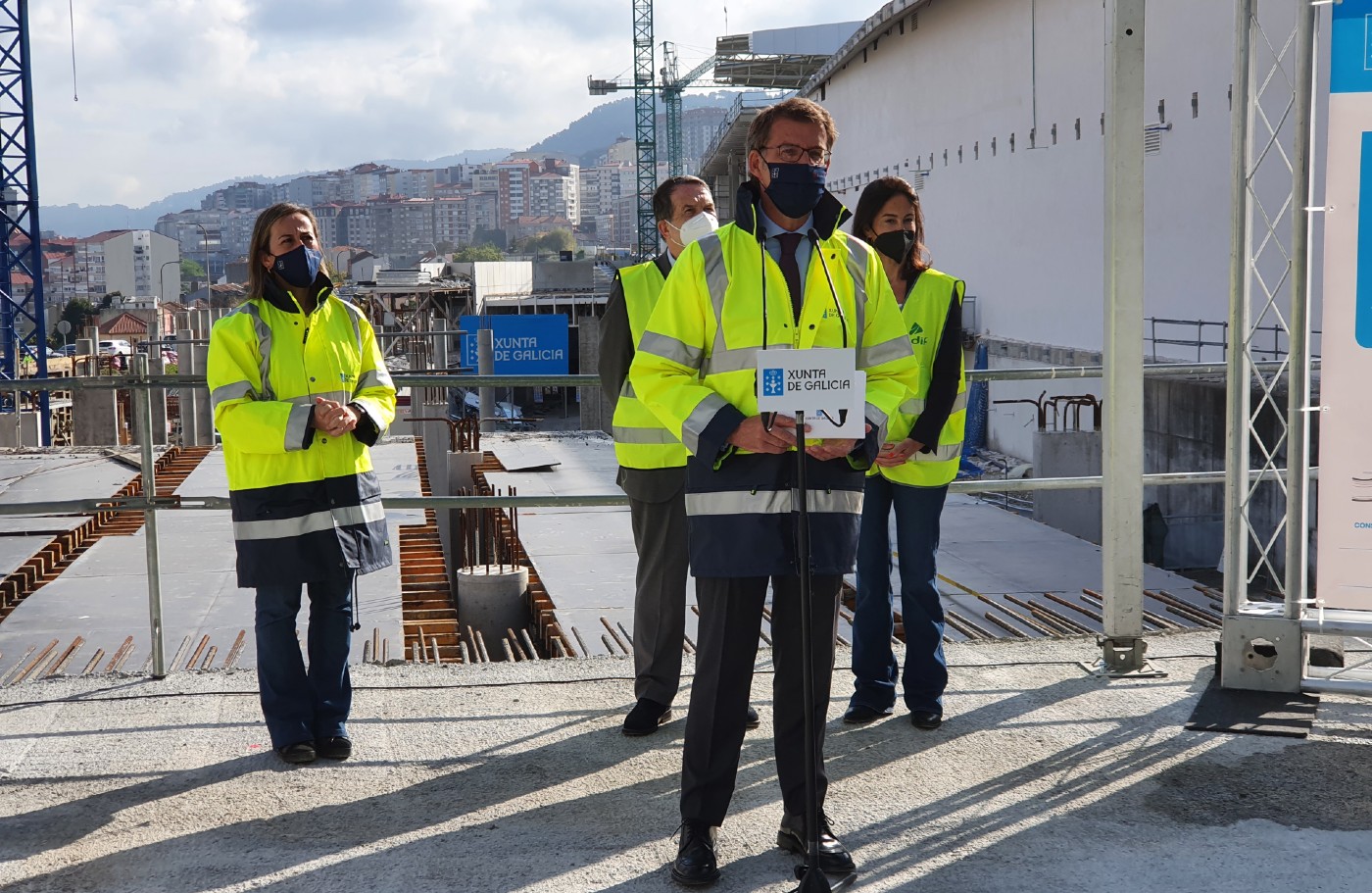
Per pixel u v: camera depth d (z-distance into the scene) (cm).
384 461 1847
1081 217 2734
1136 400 491
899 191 430
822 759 333
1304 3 430
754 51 6100
